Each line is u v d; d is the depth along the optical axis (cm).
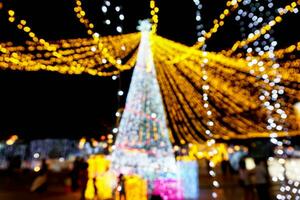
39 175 1427
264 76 1201
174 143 1591
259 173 1088
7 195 1333
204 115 1611
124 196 1012
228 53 1224
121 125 1079
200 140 1764
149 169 1046
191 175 1169
